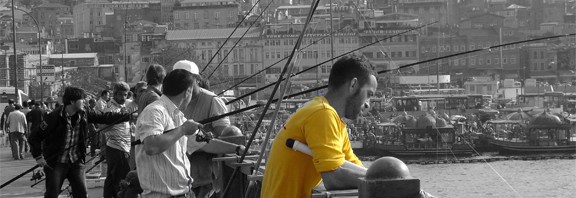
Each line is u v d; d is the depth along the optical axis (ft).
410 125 349.20
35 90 446.60
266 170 27.32
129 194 42.16
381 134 352.49
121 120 51.88
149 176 35.78
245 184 39.42
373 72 27.12
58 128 52.13
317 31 611.06
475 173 305.73
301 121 26.30
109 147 59.06
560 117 387.96
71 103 52.44
